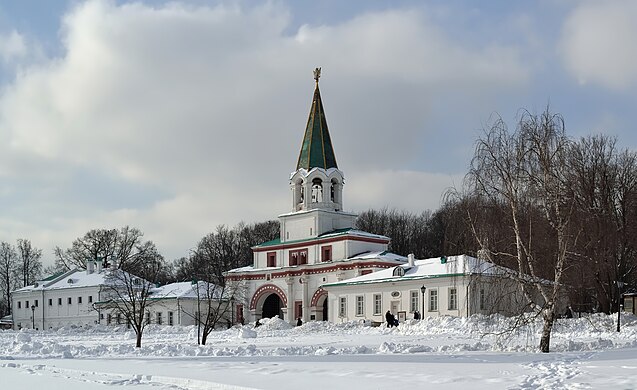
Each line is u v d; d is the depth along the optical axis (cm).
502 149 3775
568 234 3628
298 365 2823
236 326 10100
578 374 2272
